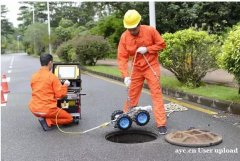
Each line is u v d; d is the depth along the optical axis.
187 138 6.00
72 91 7.38
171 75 13.43
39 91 6.98
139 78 6.94
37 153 5.76
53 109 6.99
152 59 6.76
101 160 5.33
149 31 6.66
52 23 55.25
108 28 29.52
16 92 12.43
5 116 8.52
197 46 10.25
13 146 6.16
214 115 7.84
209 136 6.04
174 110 8.40
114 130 6.87
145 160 5.26
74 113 7.36
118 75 15.63
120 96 10.87
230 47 7.47
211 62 10.23
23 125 7.58
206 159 5.22
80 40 21.98
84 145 6.07
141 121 6.81
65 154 5.66
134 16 6.52
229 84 10.75
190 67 10.46
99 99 10.41
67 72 7.47
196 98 9.30
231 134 6.39
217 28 18.22
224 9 17.50
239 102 8.02
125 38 6.75
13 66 28.02
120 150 5.74
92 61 22.06
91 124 7.43
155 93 6.68
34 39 52.91
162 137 6.35
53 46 42.00
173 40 10.21
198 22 19.12
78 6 49.75
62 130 7.04
